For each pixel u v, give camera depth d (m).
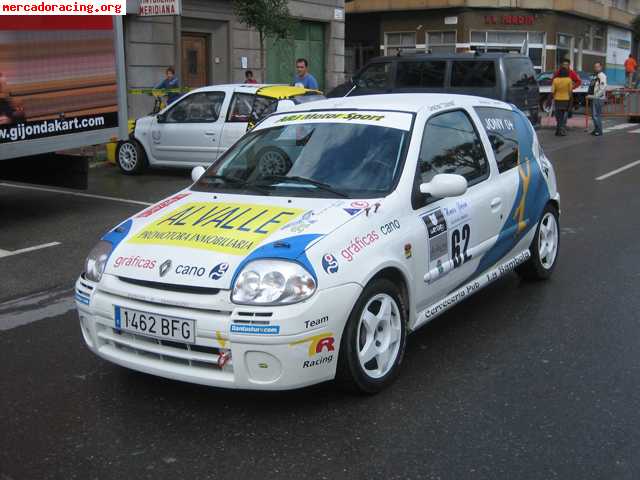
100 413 4.11
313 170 4.79
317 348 3.81
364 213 4.26
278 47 22.61
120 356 4.10
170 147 12.60
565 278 6.62
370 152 4.80
